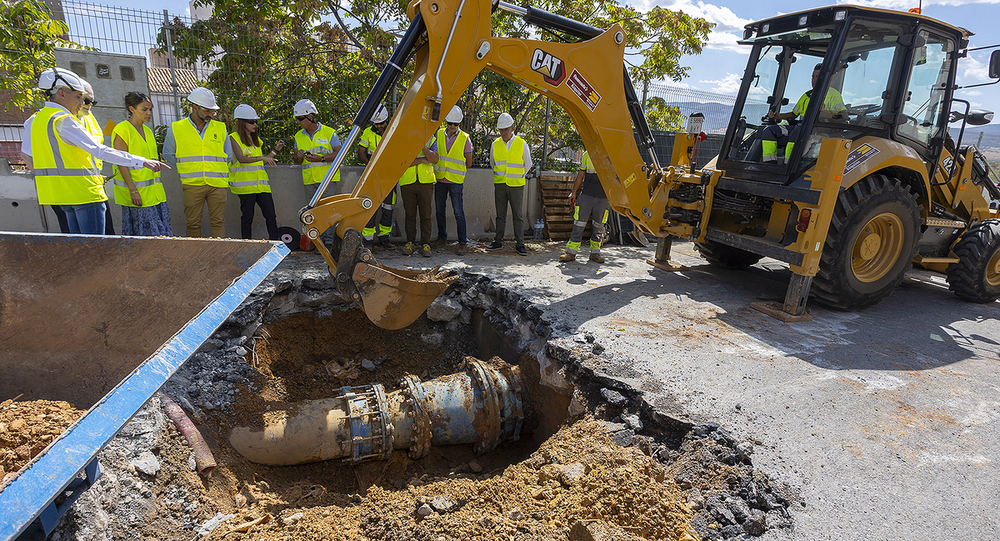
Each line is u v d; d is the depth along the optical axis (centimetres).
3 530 112
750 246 531
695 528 234
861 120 503
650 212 550
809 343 441
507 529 233
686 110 945
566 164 976
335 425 353
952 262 580
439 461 395
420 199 664
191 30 640
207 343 398
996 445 305
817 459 284
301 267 561
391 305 371
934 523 241
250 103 692
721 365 389
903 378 384
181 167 547
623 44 463
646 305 513
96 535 215
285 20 821
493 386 394
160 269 255
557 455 299
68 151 413
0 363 250
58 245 248
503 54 408
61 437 130
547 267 640
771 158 533
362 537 241
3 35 584
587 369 372
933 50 512
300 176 680
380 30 828
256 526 265
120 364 254
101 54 598
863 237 511
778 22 516
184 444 290
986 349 449
